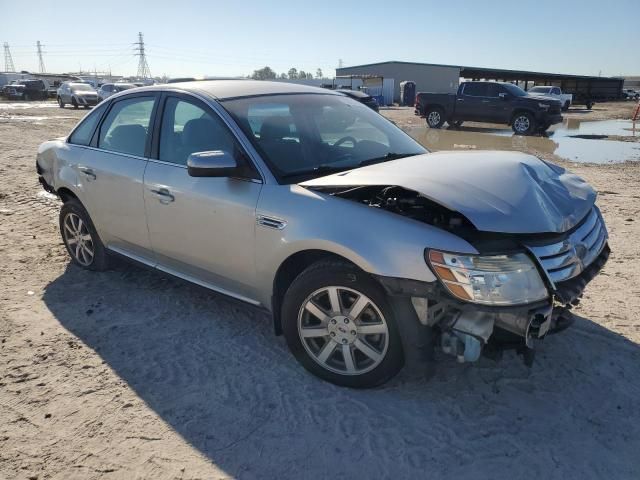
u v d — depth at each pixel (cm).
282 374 326
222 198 338
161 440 271
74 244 497
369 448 263
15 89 4806
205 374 328
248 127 345
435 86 6078
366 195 306
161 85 411
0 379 323
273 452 262
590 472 248
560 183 329
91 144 458
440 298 260
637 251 528
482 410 290
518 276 261
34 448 267
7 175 945
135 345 362
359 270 284
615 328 375
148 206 391
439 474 247
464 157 339
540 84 6950
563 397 301
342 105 423
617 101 6500
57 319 399
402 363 289
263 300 339
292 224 303
